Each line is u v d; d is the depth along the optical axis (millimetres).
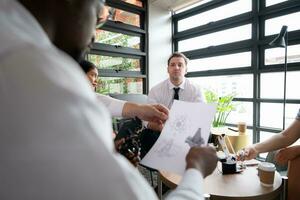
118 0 3951
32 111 223
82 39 372
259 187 1260
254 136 3348
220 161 1493
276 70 3053
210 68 3965
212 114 779
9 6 274
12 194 219
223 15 3771
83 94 251
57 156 220
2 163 219
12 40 245
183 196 364
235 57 3564
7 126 222
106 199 229
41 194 218
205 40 4062
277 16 3049
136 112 928
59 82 239
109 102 981
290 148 1463
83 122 236
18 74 230
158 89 2920
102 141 243
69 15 347
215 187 1256
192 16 4328
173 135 774
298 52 2842
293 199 1377
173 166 664
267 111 3229
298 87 2887
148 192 275
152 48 4422
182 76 2820
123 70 4117
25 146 219
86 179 224
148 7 4324
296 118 1762
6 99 225
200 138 727
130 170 265
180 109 853
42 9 326
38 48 252
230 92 3625
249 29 3379
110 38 3914
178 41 4617
